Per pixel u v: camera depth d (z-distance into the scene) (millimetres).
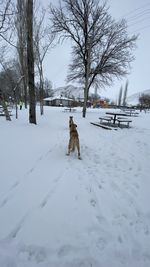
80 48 22078
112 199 3338
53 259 2090
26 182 3703
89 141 7578
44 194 3316
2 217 2664
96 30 19766
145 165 5016
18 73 23328
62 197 3271
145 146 7020
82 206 3064
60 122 13125
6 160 4652
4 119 11961
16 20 10383
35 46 16859
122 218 2848
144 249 2303
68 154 5574
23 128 8836
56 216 2773
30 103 10422
